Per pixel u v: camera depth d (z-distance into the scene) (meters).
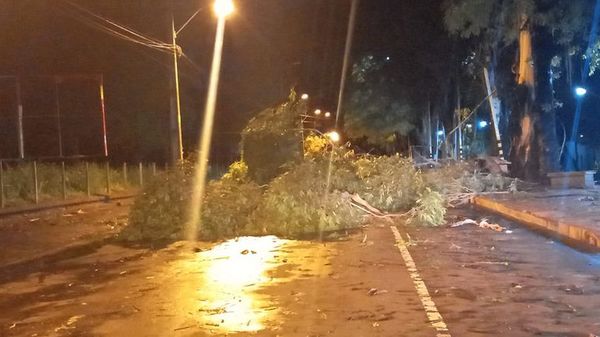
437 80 48.00
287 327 8.84
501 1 28.23
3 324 9.58
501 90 34.19
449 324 8.77
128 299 10.87
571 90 42.53
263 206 19.12
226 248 16.36
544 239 16.20
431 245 15.85
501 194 25.81
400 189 23.47
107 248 17.36
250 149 23.12
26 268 14.74
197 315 9.60
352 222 19.83
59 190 34.12
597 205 20.38
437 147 51.62
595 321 8.77
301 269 13.12
